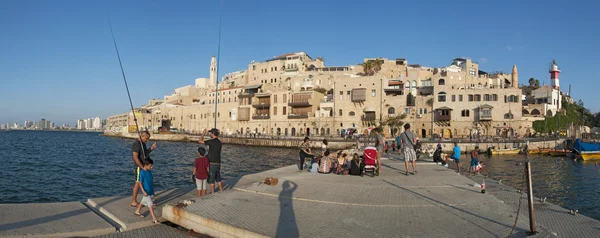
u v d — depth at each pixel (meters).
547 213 10.28
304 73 120.81
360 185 12.51
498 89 76.56
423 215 8.85
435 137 77.19
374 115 85.50
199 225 8.55
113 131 174.88
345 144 69.44
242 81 139.62
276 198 10.55
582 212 20.59
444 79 92.31
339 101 89.94
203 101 139.75
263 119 103.12
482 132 76.75
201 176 11.35
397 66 110.81
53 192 24.08
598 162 51.16
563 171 41.44
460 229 7.77
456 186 12.62
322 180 13.52
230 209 9.18
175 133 116.75
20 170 34.56
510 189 13.92
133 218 9.44
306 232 7.46
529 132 75.38
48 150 64.69
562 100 97.50
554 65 97.94
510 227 7.94
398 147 32.12
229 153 65.62
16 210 9.99
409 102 87.75
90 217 9.63
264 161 51.28
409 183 13.09
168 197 11.91
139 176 9.52
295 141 78.38
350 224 8.05
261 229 7.61
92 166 39.56
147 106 185.88
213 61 181.12
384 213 9.02
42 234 8.10
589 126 114.94
